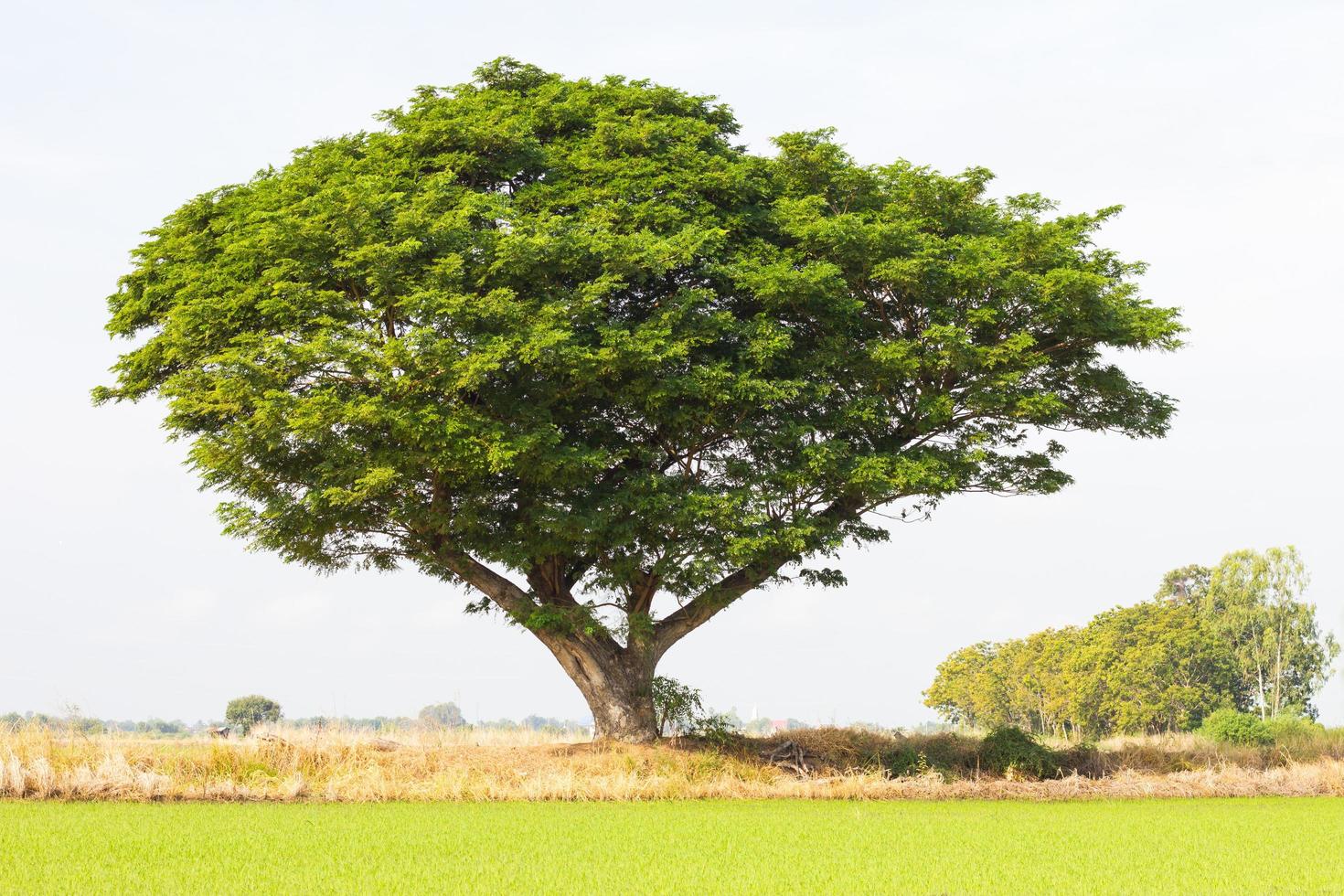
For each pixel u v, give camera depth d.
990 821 22.36
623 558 31.86
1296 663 98.38
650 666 34.25
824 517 33.16
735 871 14.74
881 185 34.50
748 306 32.62
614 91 34.09
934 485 31.61
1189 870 15.29
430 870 14.45
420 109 33.28
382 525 31.78
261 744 28.77
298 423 26.83
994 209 35.09
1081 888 13.72
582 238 29.12
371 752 29.97
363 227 28.42
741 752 33.53
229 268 29.67
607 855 16.22
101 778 24.62
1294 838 19.41
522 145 31.97
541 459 28.83
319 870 14.30
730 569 32.22
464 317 27.62
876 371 31.83
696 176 31.95
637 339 28.98
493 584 33.41
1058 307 31.31
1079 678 104.00
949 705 127.38
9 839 16.94
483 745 34.66
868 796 29.14
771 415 31.70
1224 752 38.53
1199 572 113.50
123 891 12.68
